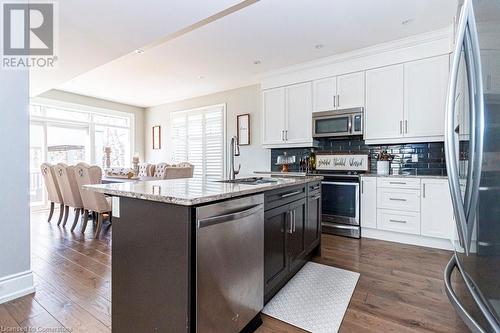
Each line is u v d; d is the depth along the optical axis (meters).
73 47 3.08
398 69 3.61
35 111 5.64
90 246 3.25
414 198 3.29
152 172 5.40
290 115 4.56
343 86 4.03
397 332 1.64
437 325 1.71
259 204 1.74
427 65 3.41
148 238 1.42
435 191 3.16
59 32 2.74
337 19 2.98
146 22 2.55
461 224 0.96
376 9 2.79
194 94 6.28
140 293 1.46
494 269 0.76
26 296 2.07
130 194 1.46
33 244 3.33
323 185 3.89
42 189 5.81
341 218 3.74
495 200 0.75
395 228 3.42
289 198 2.19
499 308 0.73
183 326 1.28
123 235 1.54
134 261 1.49
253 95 5.50
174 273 1.32
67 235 3.74
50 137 5.90
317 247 2.96
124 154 7.22
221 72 4.73
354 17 2.94
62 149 6.08
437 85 3.34
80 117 6.35
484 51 0.79
